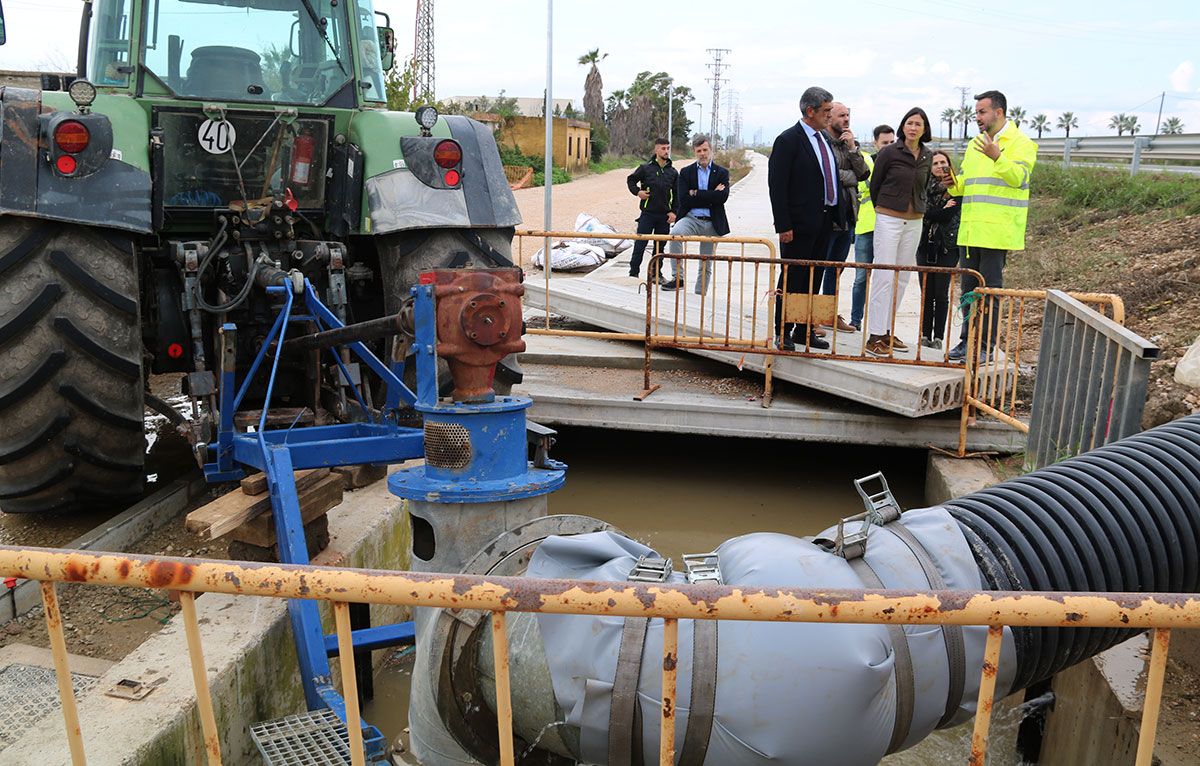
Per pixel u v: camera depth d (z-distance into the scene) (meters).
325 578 1.73
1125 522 2.52
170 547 4.08
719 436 6.34
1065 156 16.66
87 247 3.64
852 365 5.70
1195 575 2.63
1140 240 9.24
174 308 4.16
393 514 4.18
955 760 3.26
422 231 4.30
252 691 2.91
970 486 4.97
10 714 2.79
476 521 2.68
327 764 2.44
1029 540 2.41
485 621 2.24
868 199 7.72
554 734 2.17
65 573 1.76
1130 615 1.63
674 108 79.38
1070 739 3.11
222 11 4.17
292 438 3.66
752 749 1.97
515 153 39.12
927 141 6.39
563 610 1.70
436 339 2.70
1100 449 2.93
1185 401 5.00
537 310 8.63
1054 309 4.54
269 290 3.71
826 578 2.12
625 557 2.24
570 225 19.97
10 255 3.55
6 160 3.51
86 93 3.59
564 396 5.98
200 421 3.86
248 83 4.24
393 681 3.65
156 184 3.81
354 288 4.62
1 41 4.21
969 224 6.09
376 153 4.24
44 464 3.89
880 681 1.97
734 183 34.41
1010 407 5.33
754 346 5.95
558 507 5.45
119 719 2.50
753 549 2.22
